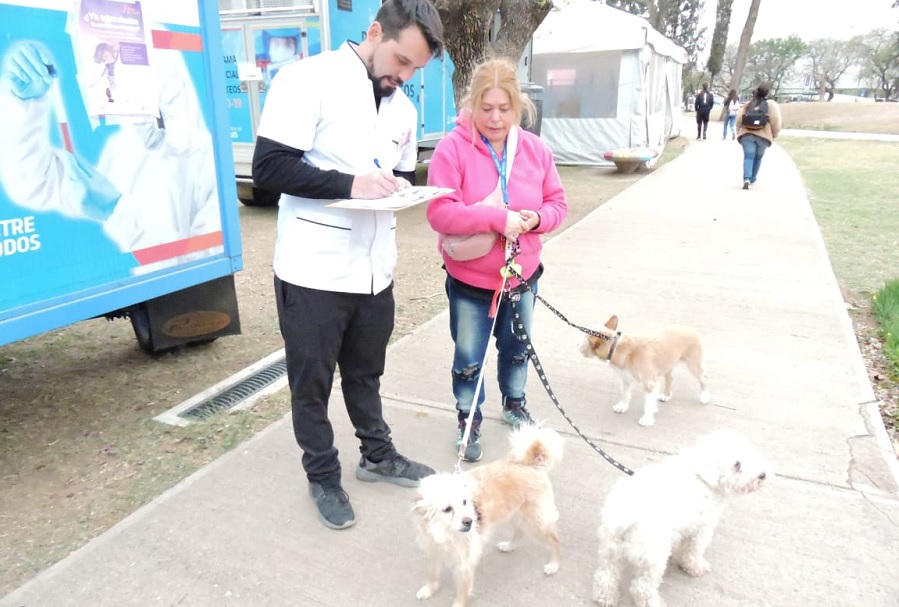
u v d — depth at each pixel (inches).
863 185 490.3
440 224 121.7
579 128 613.6
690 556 100.7
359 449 133.2
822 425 144.3
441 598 98.1
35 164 123.5
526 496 99.7
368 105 100.9
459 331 131.0
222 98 165.6
